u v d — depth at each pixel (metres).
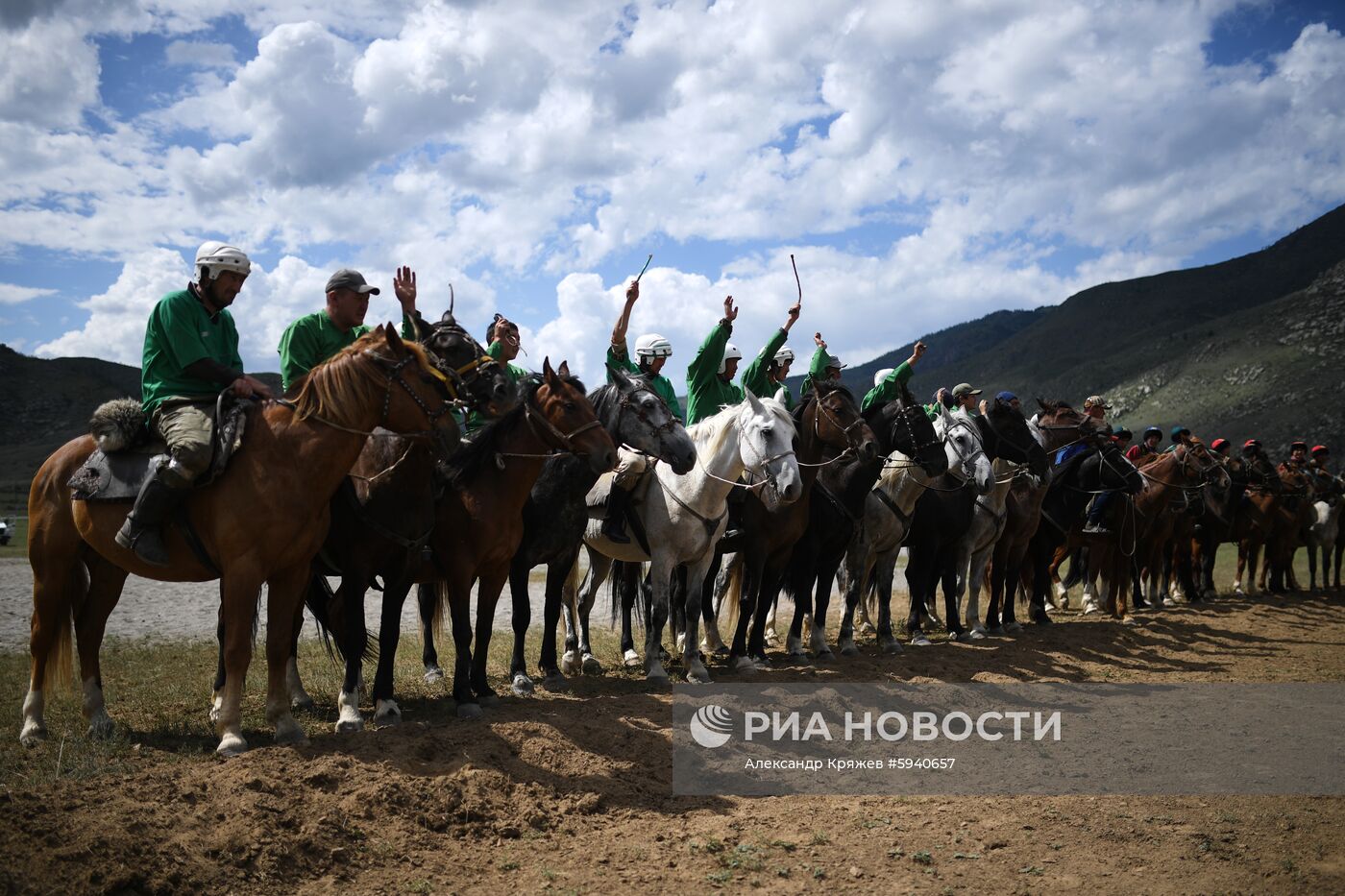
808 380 10.81
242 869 5.14
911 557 12.87
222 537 6.52
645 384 9.11
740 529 10.71
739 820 6.29
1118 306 199.75
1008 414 13.02
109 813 5.35
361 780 6.13
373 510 7.50
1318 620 16.19
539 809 6.19
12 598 17.88
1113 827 6.28
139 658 11.55
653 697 8.59
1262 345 119.88
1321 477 21.45
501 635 14.34
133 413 6.88
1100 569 16.89
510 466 8.16
